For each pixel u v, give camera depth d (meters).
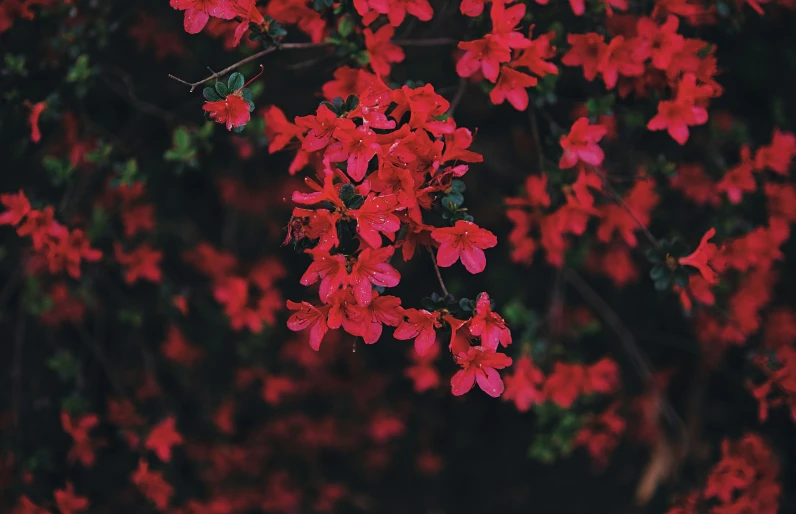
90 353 3.25
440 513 3.98
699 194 2.85
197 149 2.41
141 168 3.02
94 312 3.18
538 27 2.23
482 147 3.14
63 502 2.62
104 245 2.97
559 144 2.20
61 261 2.33
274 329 3.33
